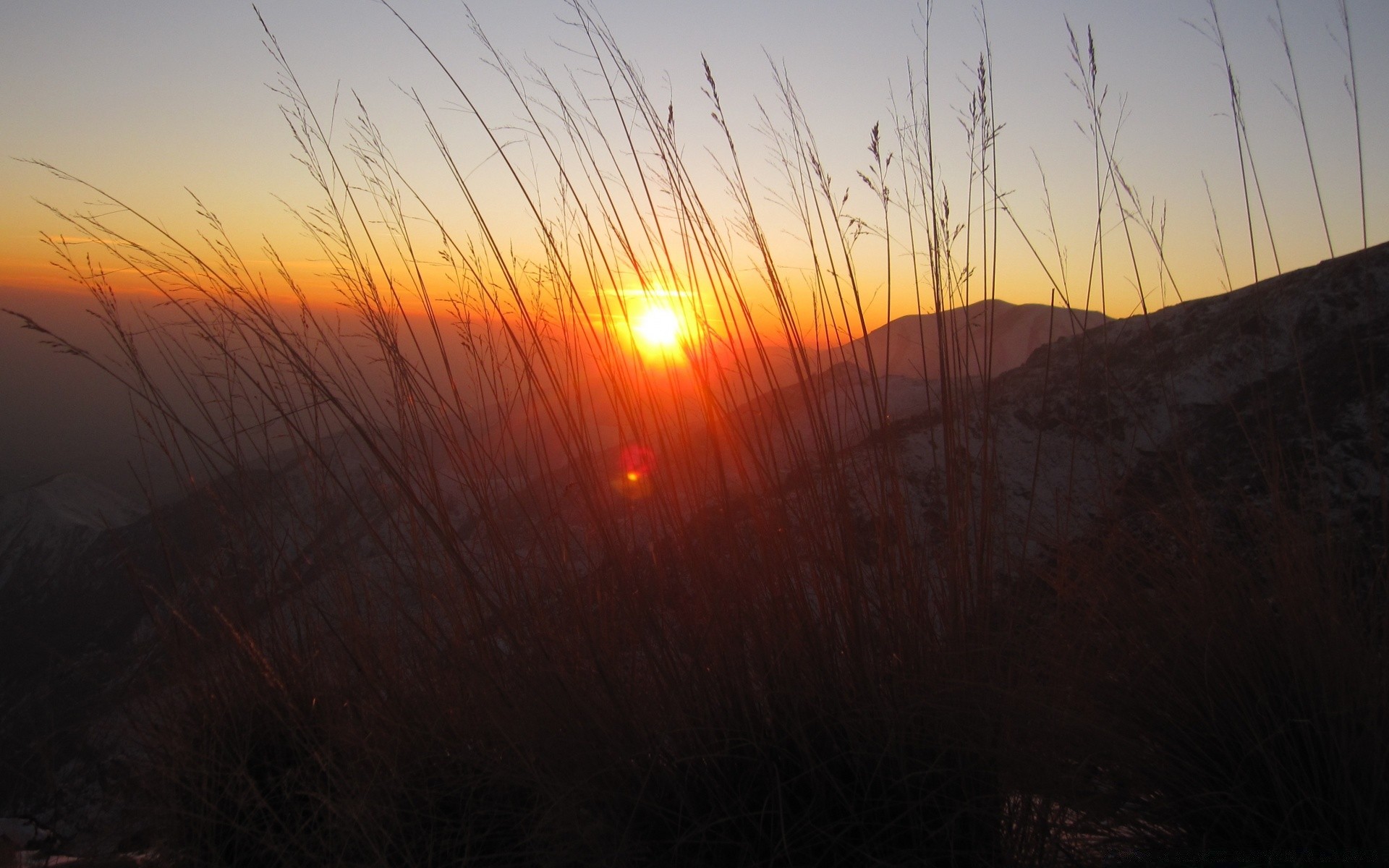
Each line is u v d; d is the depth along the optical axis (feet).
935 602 4.73
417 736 5.10
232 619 5.69
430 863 4.39
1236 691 4.32
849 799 4.34
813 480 4.79
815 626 4.66
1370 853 3.75
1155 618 4.83
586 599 5.02
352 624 5.61
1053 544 5.41
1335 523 4.77
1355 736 4.01
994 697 4.33
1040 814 4.19
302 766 5.10
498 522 5.33
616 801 4.51
